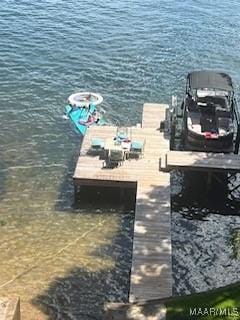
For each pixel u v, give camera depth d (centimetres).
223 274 2681
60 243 2811
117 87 4472
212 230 3041
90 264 2669
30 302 2395
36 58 4862
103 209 3134
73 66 4762
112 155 3300
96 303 2430
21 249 2745
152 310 1891
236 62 5031
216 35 5588
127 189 3231
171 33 5572
